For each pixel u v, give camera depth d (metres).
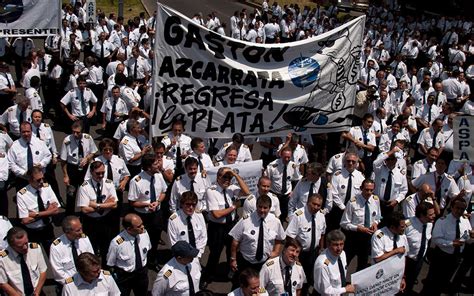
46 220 8.18
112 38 19.86
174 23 8.85
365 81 18.12
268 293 6.89
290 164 9.90
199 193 8.87
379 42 23.64
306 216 8.02
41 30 13.87
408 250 8.17
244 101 9.66
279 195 9.91
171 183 9.73
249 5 39.28
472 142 9.47
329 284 6.91
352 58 10.23
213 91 9.43
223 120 9.64
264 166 11.56
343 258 7.08
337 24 28.83
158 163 8.74
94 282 6.18
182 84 9.21
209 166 9.55
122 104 12.73
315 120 10.23
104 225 8.52
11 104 13.82
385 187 9.73
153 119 9.26
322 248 8.23
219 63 9.29
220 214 8.40
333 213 9.43
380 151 11.84
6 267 6.53
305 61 9.87
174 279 6.59
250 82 9.57
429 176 10.15
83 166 10.04
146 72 16.77
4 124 11.48
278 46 9.63
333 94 10.23
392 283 7.36
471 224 8.64
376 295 7.23
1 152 9.89
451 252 8.38
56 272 6.84
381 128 12.12
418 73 20.42
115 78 13.06
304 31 26.25
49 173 10.23
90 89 13.87
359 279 7.01
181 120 9.40
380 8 32.41
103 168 8.16
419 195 9.05
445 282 8.67
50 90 15.03
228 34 29.81
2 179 9.24
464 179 10.28
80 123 10.03
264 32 26.73
